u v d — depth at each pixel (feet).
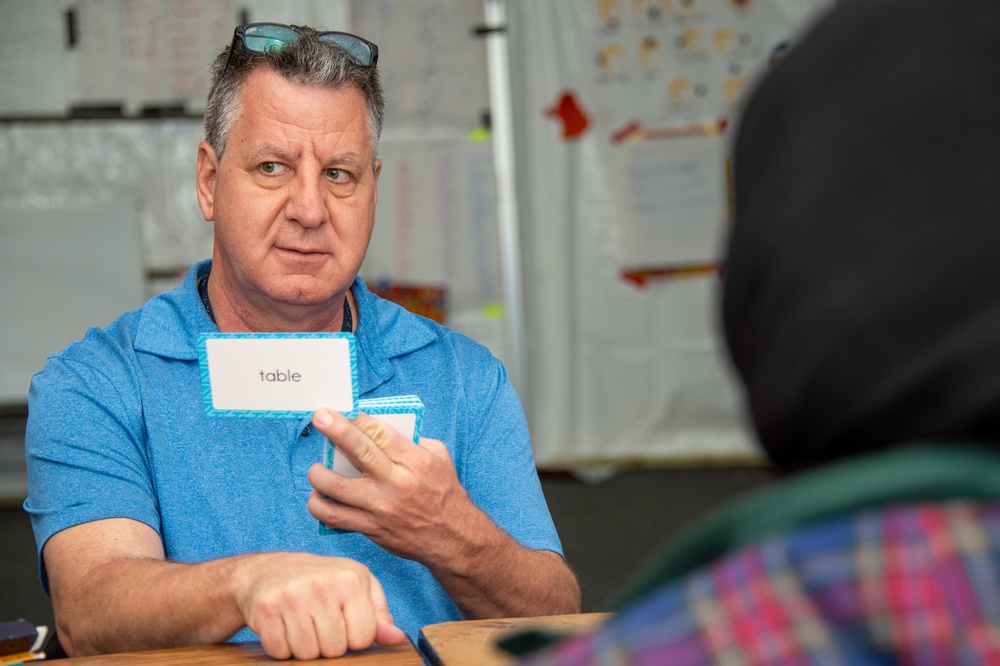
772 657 1.16
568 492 14.61
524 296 15.20
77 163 14.26
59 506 4.05
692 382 15.44
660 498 14.07
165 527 4.20
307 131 4.33
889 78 1.31
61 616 3.85
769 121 1.43
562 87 14.93
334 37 4.56
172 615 3.42
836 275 1.29
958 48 1.29
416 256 14.83
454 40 14.67
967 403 1.20
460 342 4.92
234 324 4.70
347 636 3.10
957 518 1.18
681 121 15.03
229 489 4.24
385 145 14.65
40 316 14.29
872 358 1.26
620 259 15.21
